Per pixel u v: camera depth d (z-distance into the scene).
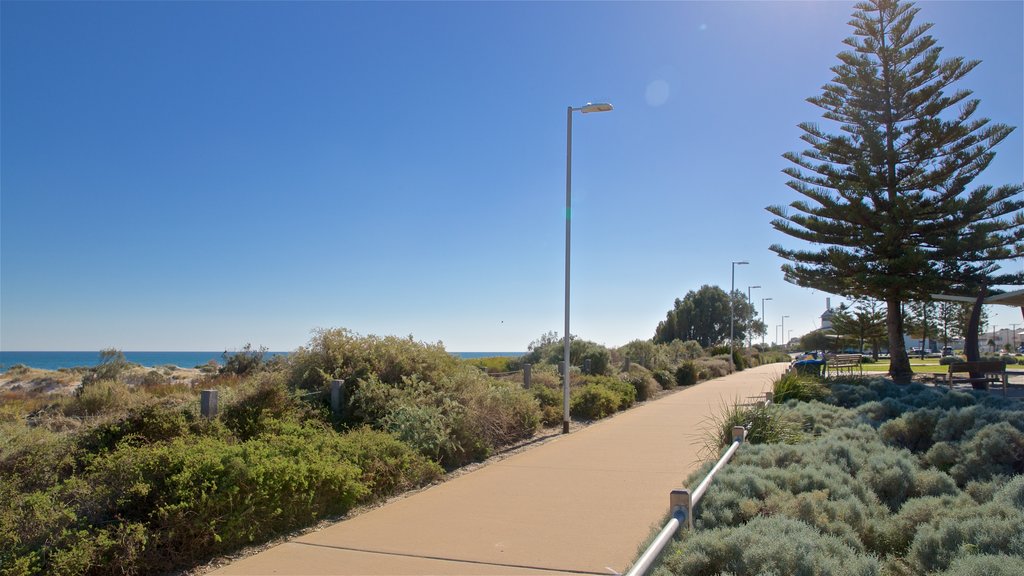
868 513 5.55
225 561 5.12
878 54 24.20
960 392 12.41
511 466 8.77
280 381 8.70
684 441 10.62
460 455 9.04
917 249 22.53
